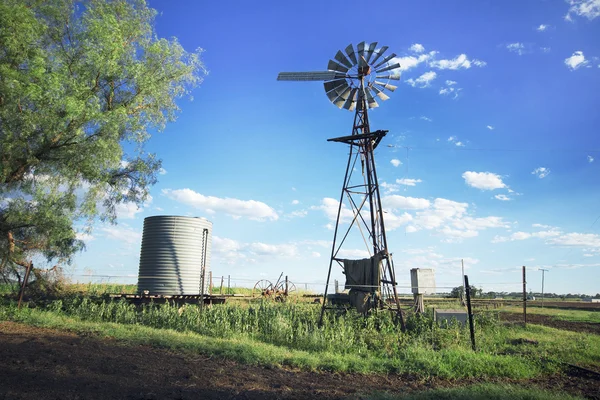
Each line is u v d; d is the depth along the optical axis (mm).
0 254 19062
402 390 8633
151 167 21609
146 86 19281
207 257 22375
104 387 7434
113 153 17672
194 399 7172
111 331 13242
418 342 13898
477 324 17016
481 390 8242
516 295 51312
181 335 13664
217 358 10594
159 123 20875
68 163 17141
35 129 16188
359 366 10562
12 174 17328
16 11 15516
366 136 18219
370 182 18859
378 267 17422
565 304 40250
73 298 19734
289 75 20156
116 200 20953
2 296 20375
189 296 20203
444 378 9930
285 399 7547
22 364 8484
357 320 16344
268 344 13391
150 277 20812
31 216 18250
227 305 19875
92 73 17500
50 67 16625
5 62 15938
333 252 18797
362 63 20250
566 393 8320
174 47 20719
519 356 11820
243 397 7500
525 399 7738
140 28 20219
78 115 16203
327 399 7645
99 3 19031
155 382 8008
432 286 20484
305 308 20625
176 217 21312
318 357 11438
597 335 16078
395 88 20828
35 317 14969
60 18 18297
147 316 17297
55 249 20547
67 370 8305
